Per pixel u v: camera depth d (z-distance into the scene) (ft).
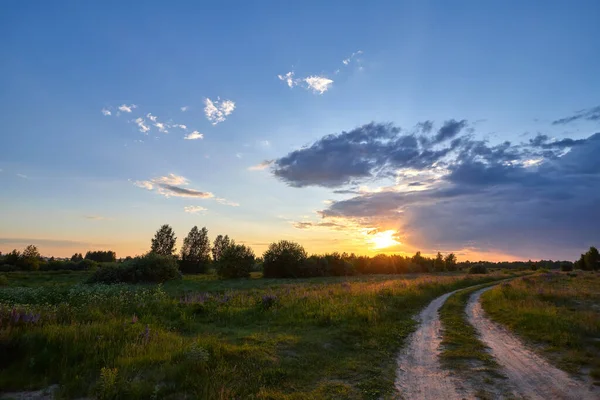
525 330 47.19
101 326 33.04
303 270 231.30
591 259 323.98
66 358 25.50
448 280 144.77
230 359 28.96
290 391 24.50
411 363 33.32
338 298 69.15
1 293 53.47
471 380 28.25
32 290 56.29
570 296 82.33
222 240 323.16
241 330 43.45
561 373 29.91
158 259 162.09
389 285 101.40
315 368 29.63
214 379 24.12
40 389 22.22
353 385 26.43
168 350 29.37
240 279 199.62
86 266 268.41
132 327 35.27
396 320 54.44
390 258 340.39
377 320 51.03
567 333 42.52
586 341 39.65
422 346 40.14
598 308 66.44
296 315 53.36
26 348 26.22
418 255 388.78
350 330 43.88
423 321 57.00
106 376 21.91
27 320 31.58
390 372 30.07
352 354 34.96
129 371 24.44
